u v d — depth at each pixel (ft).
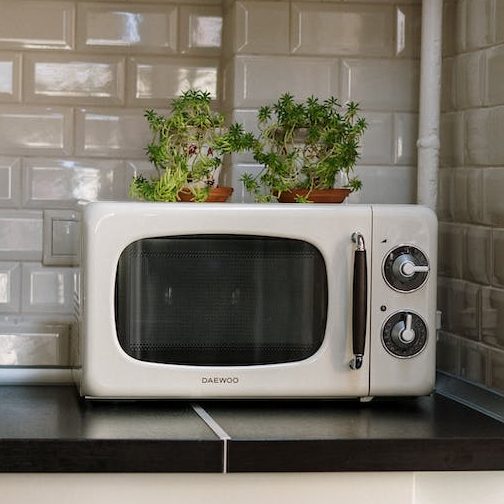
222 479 6.23
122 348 6.88
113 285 6.82
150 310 6.91
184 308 6.95
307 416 6.85
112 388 6.85
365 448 6.20
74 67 8.66
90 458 6.07
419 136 8.30
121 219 6.82
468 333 7.99
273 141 7.60
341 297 6.97
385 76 8.46
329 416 6.86
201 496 6.23
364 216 6.97
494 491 6.40
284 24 8.33
